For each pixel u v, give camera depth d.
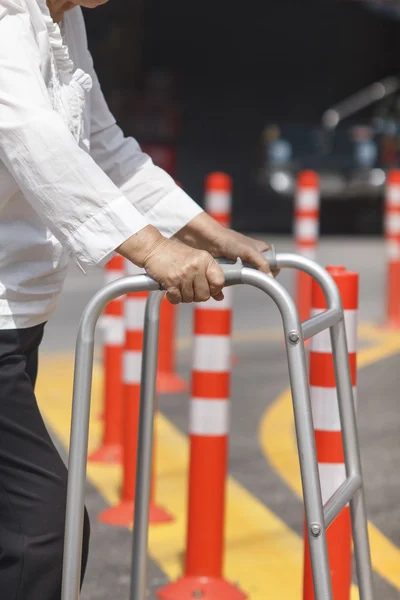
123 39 34.41
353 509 3.48
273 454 6.86
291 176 26.30
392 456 6.87
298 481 6.34
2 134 2.97
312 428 2.95
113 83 34.25
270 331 10.95
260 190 27.44
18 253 3.18
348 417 3.45
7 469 3.11
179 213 3.71
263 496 6.04
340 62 43.16
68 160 2.95
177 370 9.17
